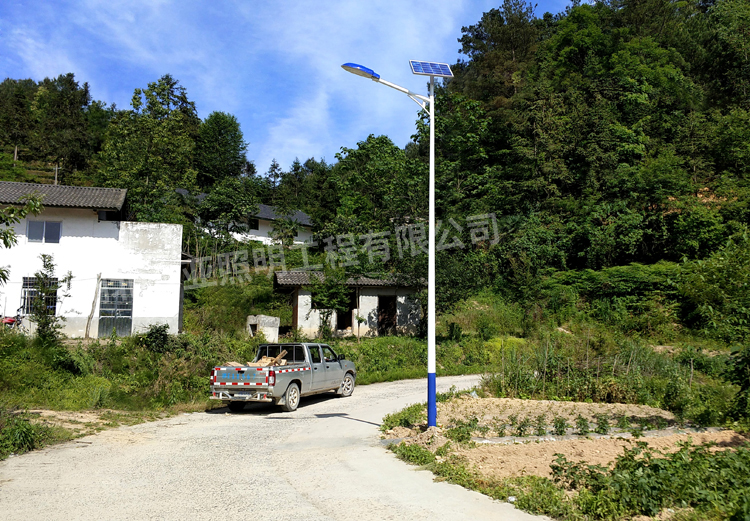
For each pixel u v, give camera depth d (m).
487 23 62.84
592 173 40.62
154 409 13.89
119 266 23.45
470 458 8.12
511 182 43.28
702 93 48.97
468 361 25.73
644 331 28.92
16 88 82.56
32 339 16.16
